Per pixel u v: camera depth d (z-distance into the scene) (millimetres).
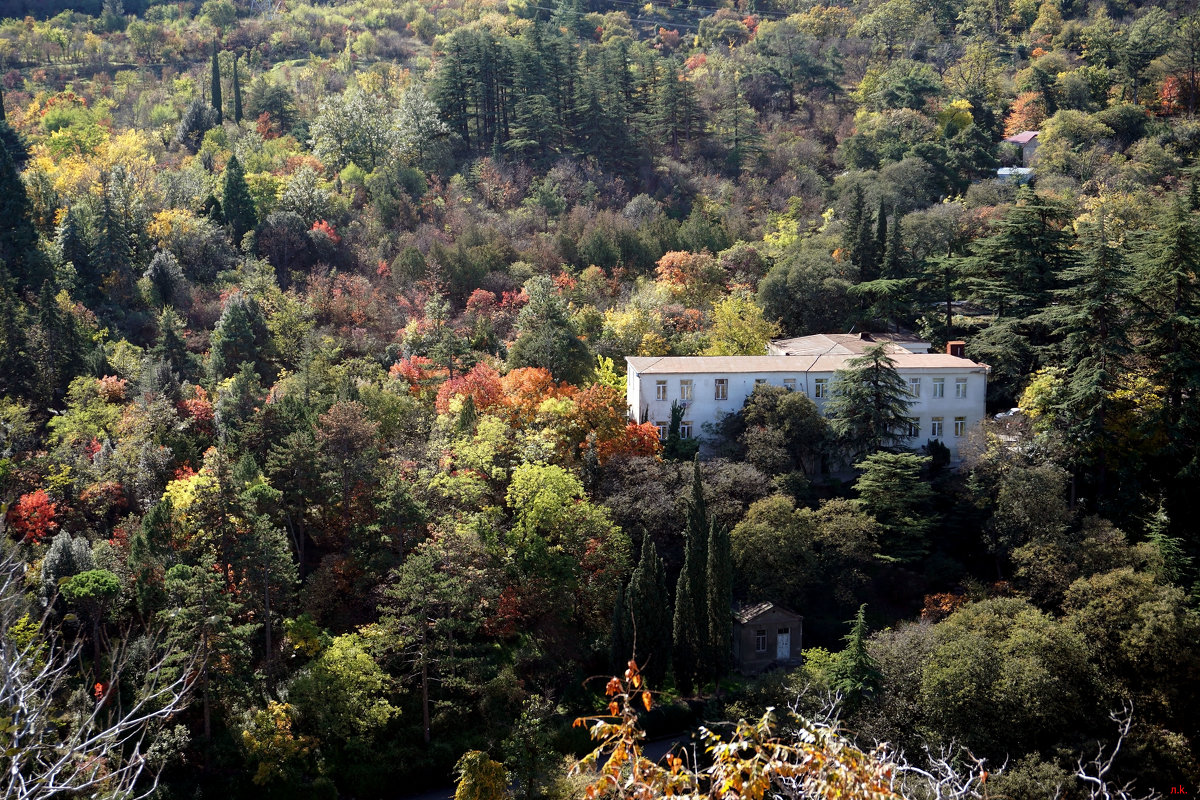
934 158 162625
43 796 20062
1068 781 49188
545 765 58812
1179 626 58812
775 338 109750
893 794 18578
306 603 67938
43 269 108438
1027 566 70125
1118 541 69438
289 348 105375
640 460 79562
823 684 58000
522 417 84875
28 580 59594
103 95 197375
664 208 159250
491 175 158875
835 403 83500
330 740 62625
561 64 179000
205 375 98375
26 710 21375
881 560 74438
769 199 162625
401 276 125625
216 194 141500
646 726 65188
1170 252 79312
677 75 187375
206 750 59156
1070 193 137375
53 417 88000
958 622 62500
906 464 77188
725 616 68062
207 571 61969
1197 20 192625
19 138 141250
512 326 114062
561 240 137250
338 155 162500
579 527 72750
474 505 75562
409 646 67375
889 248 115375
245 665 61875
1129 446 78125
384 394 86875
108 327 107000
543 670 68375
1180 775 54344
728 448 84750
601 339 106312
